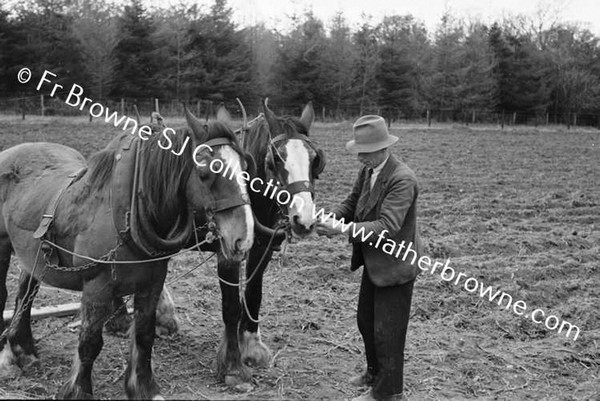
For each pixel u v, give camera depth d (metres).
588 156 21.75
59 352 5.02
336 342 5.60
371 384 4.71
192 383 4.66
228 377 4.64
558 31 49.12
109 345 5.22
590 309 6.76
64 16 28.64
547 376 5.17
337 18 43.41
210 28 34.19
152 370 4.43
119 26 30.34
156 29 31.84
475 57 42.19
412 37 46.69
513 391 4.86
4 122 19.97
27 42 26.83
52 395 4.25
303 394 4.58
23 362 4.67
